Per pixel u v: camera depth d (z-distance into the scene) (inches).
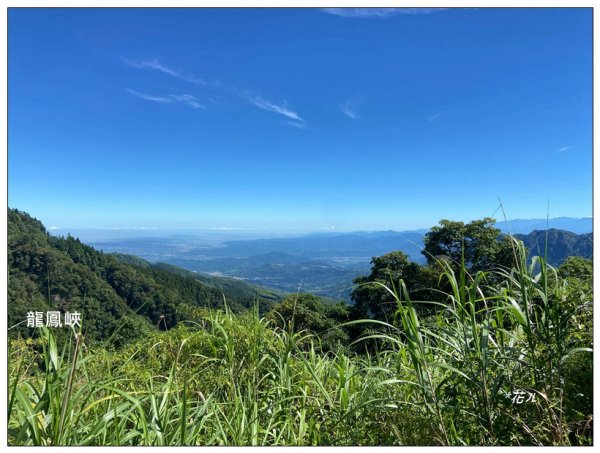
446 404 86.0
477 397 87.7
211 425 96.6
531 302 93.7
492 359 86.7
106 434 81.7
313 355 131.5
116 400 98.6
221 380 124.5
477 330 92.0
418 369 88.0
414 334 87.9
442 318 112.5
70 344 76.9
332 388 123.8
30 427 65.2
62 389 78.7
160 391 98.3
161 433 79.4
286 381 116.5
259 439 96.3
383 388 109.7
